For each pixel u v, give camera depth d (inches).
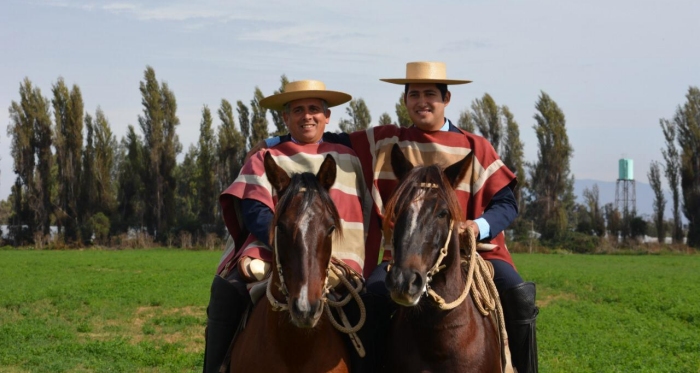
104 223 2436.0
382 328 252.7
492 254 262.2
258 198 245.8
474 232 242.7
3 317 754.2
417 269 202.7
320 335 220.4
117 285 1076.5
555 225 2497.5
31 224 2459.4
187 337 641.6
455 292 224.1
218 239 2423.7
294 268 200.4
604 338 638.5
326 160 222.4
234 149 2455.7
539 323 722.2
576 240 2472.9
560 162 2480.3
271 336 217.3
